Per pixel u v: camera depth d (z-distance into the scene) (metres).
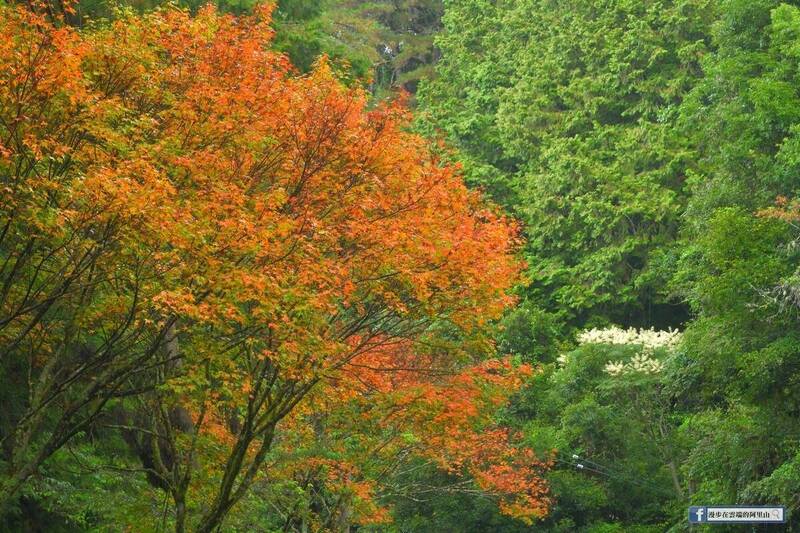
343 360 16.27
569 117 59.81
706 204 35.81
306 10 31.98
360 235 15.41
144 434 18.84
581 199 54.34
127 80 14.93
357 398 18.42
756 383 26.89
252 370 16.20
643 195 52.88
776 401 27.48
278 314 14.47
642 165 55.09
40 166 14.12
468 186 60.66
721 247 27.75
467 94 68.88
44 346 15.87
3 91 13.23
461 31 71.19
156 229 13.31
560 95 59.81
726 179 36.22
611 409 39.56
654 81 56.06
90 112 13.61
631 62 57.59
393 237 15.16
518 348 46.56
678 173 54.06
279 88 15.88
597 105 58.31
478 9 71.62
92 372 16.38
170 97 15.23
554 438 38.50
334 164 15.85
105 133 13.66
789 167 33.38
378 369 18.08
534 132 60.84
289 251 14.38
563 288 53.84
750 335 27.55
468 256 15.51
